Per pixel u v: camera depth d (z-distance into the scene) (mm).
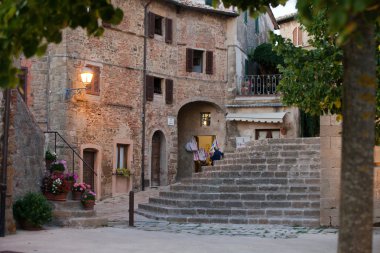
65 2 4629
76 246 10258
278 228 14594
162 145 27141
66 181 14352
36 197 12773
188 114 29875
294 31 35500
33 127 14078
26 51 4828
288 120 28453
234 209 16406
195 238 11984
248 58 31594
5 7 4535
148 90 26109
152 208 18141
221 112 29297
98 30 5199
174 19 27781
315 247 10680
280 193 16812
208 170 20484
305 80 11172
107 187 23953
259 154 19984
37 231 12477
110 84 24438
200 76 28547
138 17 25781
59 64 22734
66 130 22562
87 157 23531
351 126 3955
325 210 14703
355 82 3955
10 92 11750
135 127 25469
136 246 10477
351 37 3832
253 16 6715
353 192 3922
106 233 12500
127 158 25109
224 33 29469
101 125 23922
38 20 4645
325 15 10500
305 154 19203
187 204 17328
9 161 11758
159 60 26844
